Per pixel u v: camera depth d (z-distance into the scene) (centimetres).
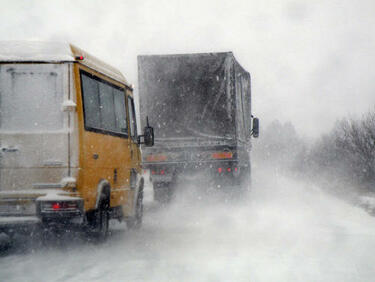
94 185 884
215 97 1623
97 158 902
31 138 832
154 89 1630
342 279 655
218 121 1623
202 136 1625
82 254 838
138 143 1190
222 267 720
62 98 840
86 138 857
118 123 1048
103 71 978
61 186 821
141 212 1181
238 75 1691
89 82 899
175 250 862
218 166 1620
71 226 830
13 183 827
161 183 1641
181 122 1630
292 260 773
